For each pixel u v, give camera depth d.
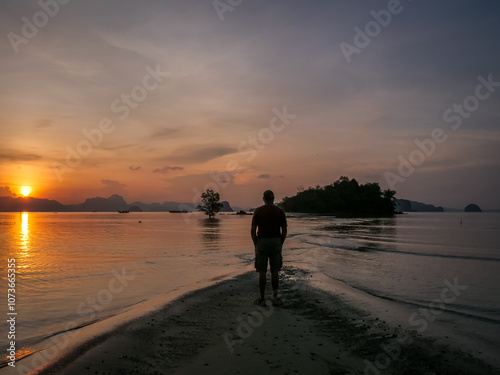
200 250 14.03
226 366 3.37
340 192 144.88
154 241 18.67
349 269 9.42
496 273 8.83
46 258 11.52
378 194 144.75
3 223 57.66
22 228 38.16
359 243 17.17
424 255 12.52
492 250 14.36
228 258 11.56
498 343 4.05
